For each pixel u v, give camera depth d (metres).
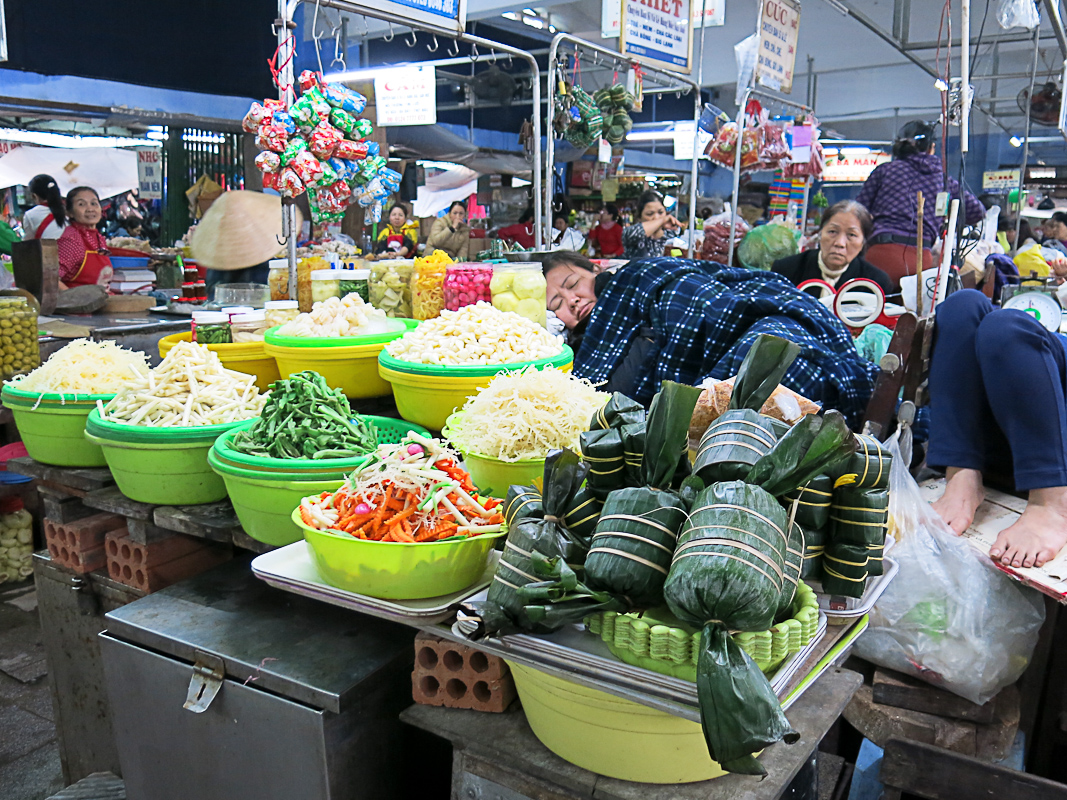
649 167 9.41
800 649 0.86
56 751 2.21
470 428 1.38
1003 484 1.88
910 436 1.78
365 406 1.98
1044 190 6.94
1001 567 1.53
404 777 1.38
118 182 6.40
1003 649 1.47
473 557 1.11
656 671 0.86
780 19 3.87
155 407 1.63
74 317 3.88
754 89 3.85
